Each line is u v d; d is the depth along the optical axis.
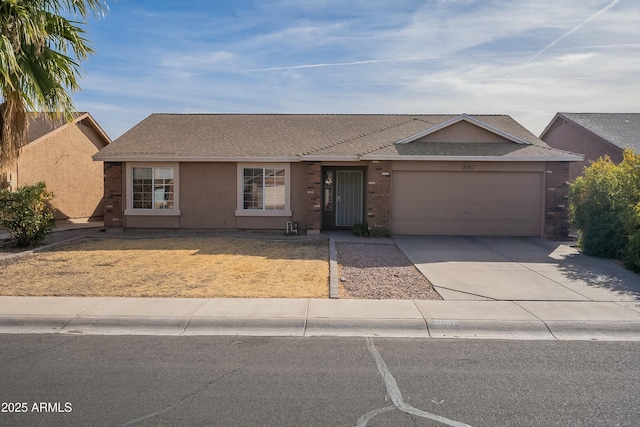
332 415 4.33
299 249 14.12
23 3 9.77
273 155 17.62
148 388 4.90
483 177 16.73
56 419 4.21
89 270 11.01
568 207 16.42
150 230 18.19
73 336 6.74
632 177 12.52
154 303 8.17
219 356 5.91
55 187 21.55
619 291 9.21
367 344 6.43
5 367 5.48
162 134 19.75
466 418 4.28
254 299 8.49
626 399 4.70
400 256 12.94
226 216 18.17
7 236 16.91
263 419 4.24
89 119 23.98
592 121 23.31
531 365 5.64
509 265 11.69
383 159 16.36
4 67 8.92
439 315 7.58
